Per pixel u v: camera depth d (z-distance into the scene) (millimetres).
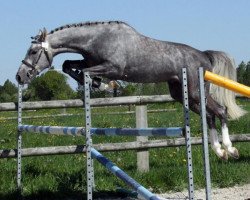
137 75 6676
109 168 5035
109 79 6699
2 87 67250
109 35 6547
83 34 6539
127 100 7609
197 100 6984
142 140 7699
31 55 6574
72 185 6645
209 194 4020
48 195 6371
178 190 6676
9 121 17734
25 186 6633
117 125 13766
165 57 6742
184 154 8852
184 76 4215
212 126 6902
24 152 6906
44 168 7543
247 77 48344
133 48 6586
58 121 16016
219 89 7090
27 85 6805
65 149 7145
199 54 7070
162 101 7734
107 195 6488
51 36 6566
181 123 13516
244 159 8438
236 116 7160
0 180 6801
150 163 8344
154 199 3945
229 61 7238
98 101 7461
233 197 6195
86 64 6820
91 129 5664
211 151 8828
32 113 22594
